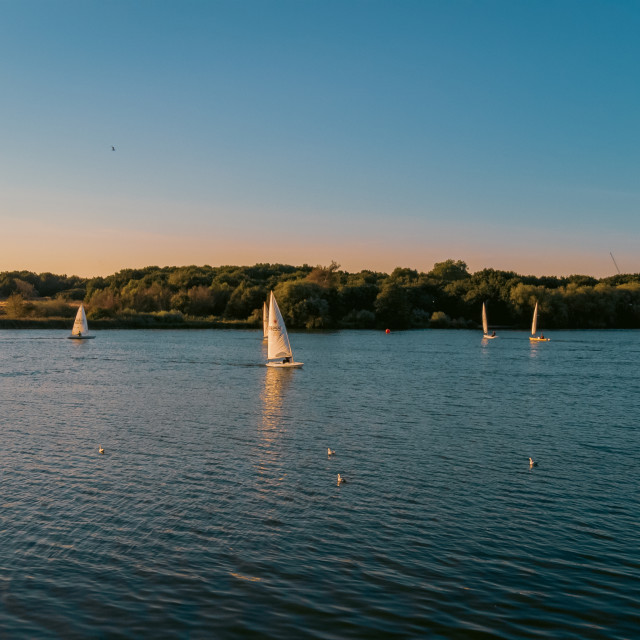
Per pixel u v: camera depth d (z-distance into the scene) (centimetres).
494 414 4591
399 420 4334
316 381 6550
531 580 1947
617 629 1691
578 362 8844
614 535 2275
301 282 17775
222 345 11562
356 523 2367
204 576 1956
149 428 3988
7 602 1798
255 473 2970
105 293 19950
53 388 5906
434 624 1708
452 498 2647
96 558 2064
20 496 2605
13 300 17175
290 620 1723
